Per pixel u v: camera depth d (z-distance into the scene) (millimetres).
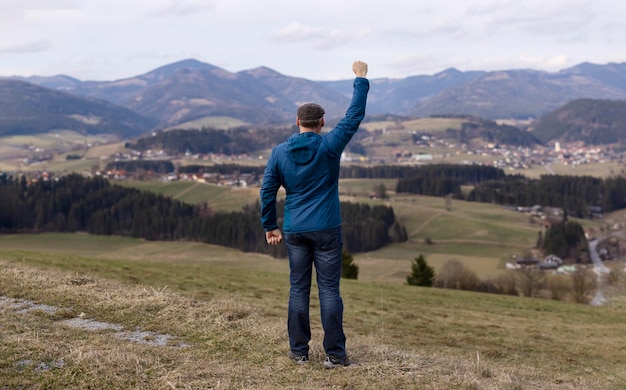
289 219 5531
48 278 9250
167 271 22250
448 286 61562
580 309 29875
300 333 5875
